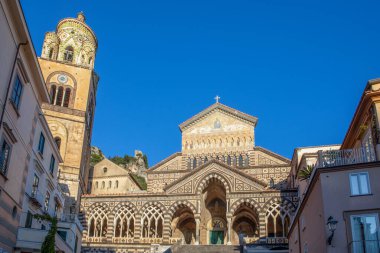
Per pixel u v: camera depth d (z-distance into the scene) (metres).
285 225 54.25
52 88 63.09
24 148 30.42
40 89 32.97
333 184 25.44
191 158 67.88
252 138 66.75
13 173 28.36
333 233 23.83
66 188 56.97
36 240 30.98
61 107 61.41
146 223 58.78
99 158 119.06
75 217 42.91
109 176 83.12
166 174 67.31
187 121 69.81
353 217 24.25
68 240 40.34
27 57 29.11
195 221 58.69
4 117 26.17
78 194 58.09
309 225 30.06
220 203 63.06
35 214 32.62
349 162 26.67
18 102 28.66
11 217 28.39
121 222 58.53
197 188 58.38
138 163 135.38
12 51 26.64
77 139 60.47
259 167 64.31
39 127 35.56
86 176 66.44
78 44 70.19
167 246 50.91
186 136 69.38
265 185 56.31
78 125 61.34
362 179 25.02
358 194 24.67
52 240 29.81
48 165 39.84
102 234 59.50
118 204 59.56
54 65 64.38
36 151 35.25
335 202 24.92
